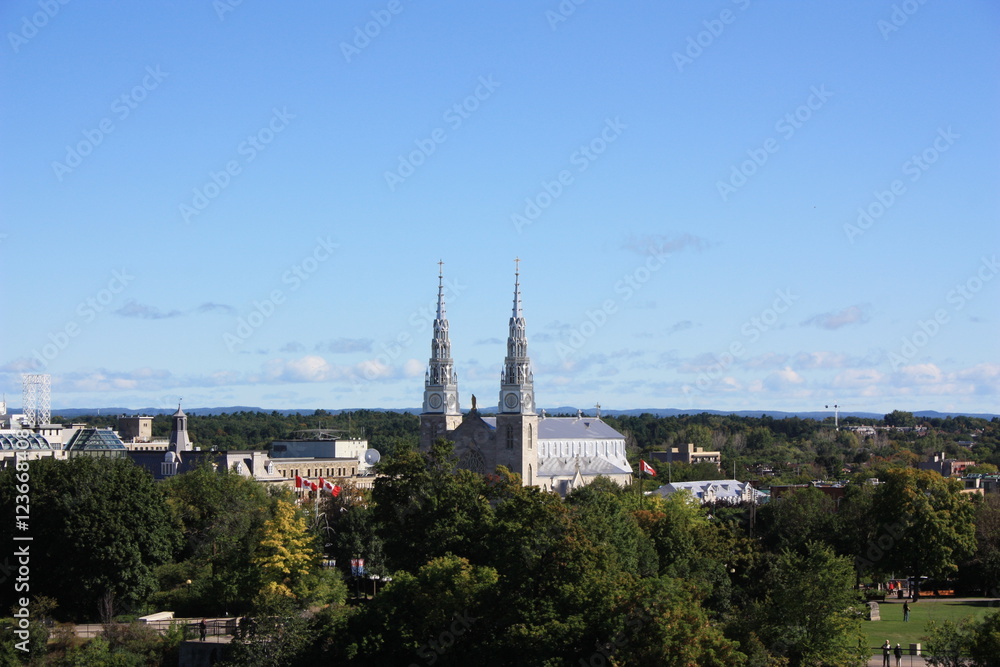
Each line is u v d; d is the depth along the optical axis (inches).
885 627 6707.7
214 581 7101.4
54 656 6136.8
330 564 7696.9
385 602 5807.1
